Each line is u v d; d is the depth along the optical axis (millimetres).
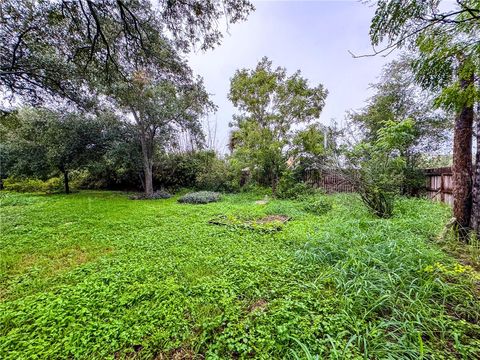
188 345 1814
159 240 4441
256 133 10586
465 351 1600
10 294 2637
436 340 1735
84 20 4371
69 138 11469
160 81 8734
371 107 9078
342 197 7871
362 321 1909
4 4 4059
